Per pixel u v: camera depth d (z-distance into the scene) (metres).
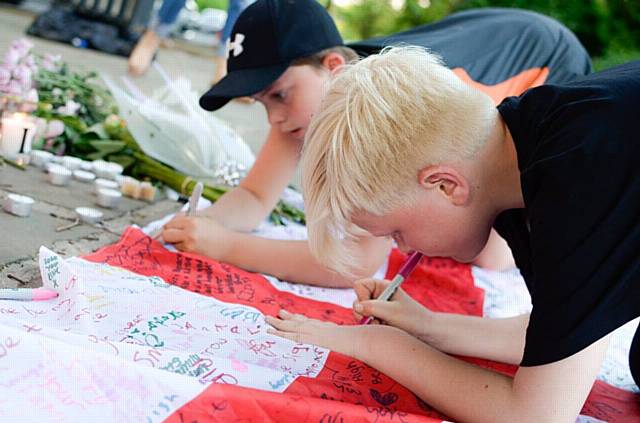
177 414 0.93
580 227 0.97
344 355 1.24
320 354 1.23
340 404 1.01
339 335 1.27
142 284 1.34
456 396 1.10
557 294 0.97
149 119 2.26
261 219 1.86
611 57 5.73
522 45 2.04
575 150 0.99
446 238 1.11
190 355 1.08
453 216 1.09
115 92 2.29
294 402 0.99
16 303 1.16
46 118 2.24
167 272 1.46
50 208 1.76
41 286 1.33
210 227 1.60
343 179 1.07
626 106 1.02
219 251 1.59
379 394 1.15
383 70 1.09
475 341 1.37
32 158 2.09
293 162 1.86
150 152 2.21
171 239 1.59
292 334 1.28
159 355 1.05
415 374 1.16
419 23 7.34
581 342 0.95
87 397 0.91
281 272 1.62
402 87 1.06
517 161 1.08
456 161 1.05
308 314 1.47
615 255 0.96
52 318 1.14
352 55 1.78
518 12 2.20
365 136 1.05
